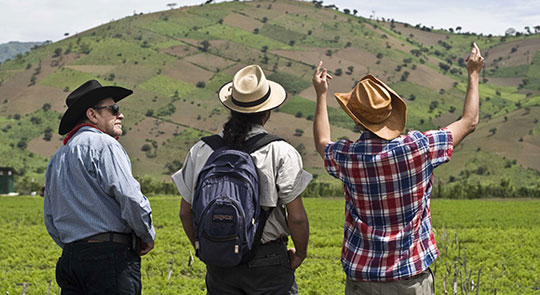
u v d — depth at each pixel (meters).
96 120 4.94
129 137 198.75
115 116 5.01
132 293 4.66
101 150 4.62
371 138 4.32
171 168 177.88
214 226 4.13
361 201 4.32
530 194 61.78
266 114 4.66
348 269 4.34
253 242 4.35
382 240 4.23
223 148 4.45
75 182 4.64
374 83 4.33
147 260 13.38
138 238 4.73
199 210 4.24
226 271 4.46
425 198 4.32
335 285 10.66
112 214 4.62
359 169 4.28
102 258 4.56
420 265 4.21
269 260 4.47
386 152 4.22
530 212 34.97
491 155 182.88
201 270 12.26
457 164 179.62
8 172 71.56
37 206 40.06
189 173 4.67
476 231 21.19
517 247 16.22
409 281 4.23
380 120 4.27
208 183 4.28
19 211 33.56
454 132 4.38
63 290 4.80
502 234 20.12
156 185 71.50
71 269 4.61
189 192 4.70
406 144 4.23
